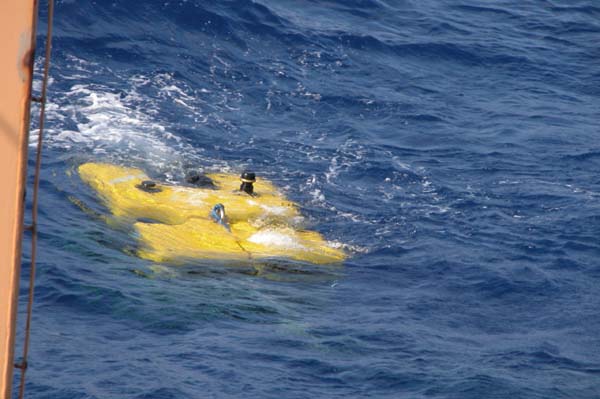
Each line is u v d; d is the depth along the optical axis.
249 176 35.91
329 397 22.39
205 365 23.41
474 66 54.91
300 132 43.31
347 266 31.94
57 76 43.19
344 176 39.38
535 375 24.53
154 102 43.16
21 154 7.06
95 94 42.47
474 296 30.05
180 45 49.03
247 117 43.91
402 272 31.69
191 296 27.86
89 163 36.50
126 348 23.97
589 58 58.19
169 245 31.52
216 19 51.88
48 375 21.83
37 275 27.34
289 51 51.50
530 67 55.66
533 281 31.17
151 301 27.03
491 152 43.22
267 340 25.47
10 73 6.99
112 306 26.28
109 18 49.16
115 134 39.38
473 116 47.84
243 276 30.16
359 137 43.47
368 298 29.42
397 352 25.38
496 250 33.62
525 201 38.19
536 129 46.69
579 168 42.22
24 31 6.96
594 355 26.23
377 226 35.22
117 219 32.75
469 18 62.00
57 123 39.25
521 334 27.48
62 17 47.78
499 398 22.91
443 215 36.56
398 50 54.72
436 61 54.62
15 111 7.03
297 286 29.89
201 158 39.16
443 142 44.00
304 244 33.09
